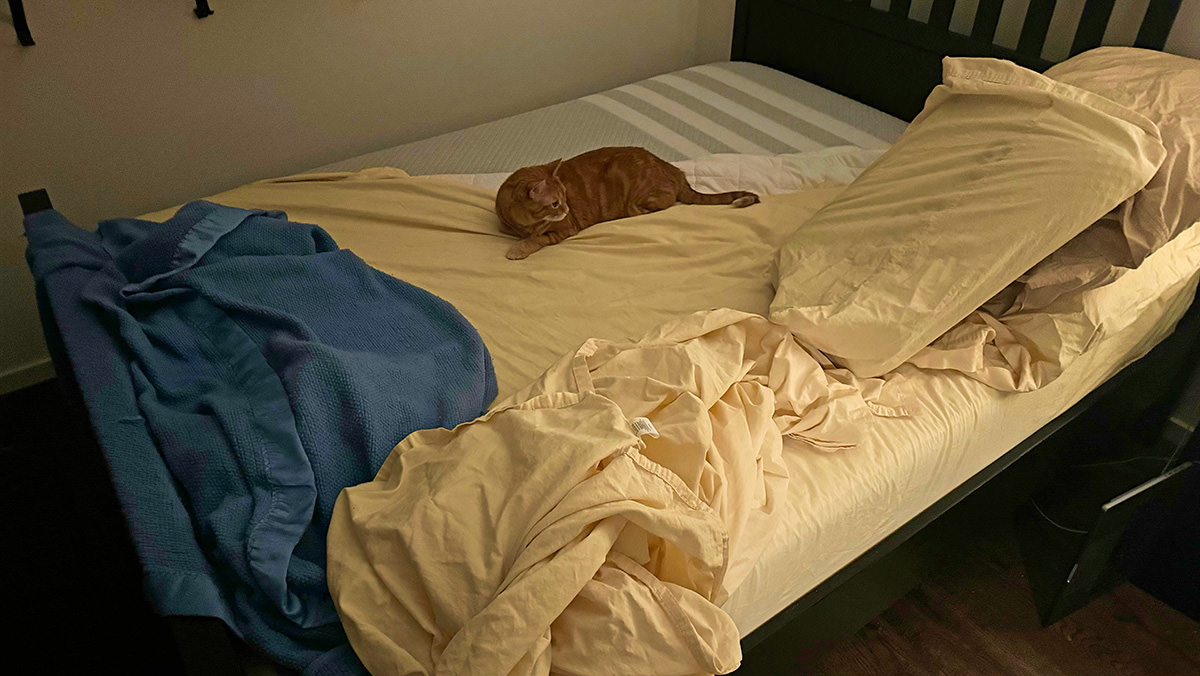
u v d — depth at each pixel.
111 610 1.59
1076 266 1.32
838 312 1.32
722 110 2.24
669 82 2.42
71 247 1.38
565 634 0.92
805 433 1.24
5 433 2.00
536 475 0.98
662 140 2.11
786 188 1.89
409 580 0.96
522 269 1.63
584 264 1.64
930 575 1.69
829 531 1.17
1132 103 1.44
